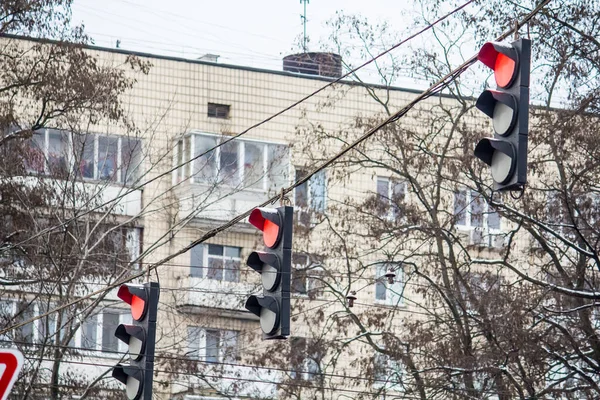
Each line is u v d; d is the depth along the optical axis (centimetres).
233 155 4706
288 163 4647
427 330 3319
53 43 3359
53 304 3528
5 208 3322
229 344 4272
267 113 4812
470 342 3253
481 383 3216
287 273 1458
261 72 4838
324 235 4353
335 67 3850
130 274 3531
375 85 3897
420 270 3728
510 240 3406
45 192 3341
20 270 3378
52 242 3341
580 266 3216
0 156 3322
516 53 1210
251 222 1484
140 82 4628
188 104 4697
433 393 3250
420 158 3541
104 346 4234
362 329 3472
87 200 3412
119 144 4406
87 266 3341
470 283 3400
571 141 3147
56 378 3219
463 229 4528
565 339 3136
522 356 3108
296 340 3488
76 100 3312
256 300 1462
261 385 3978
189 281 4516
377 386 3997
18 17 3322
